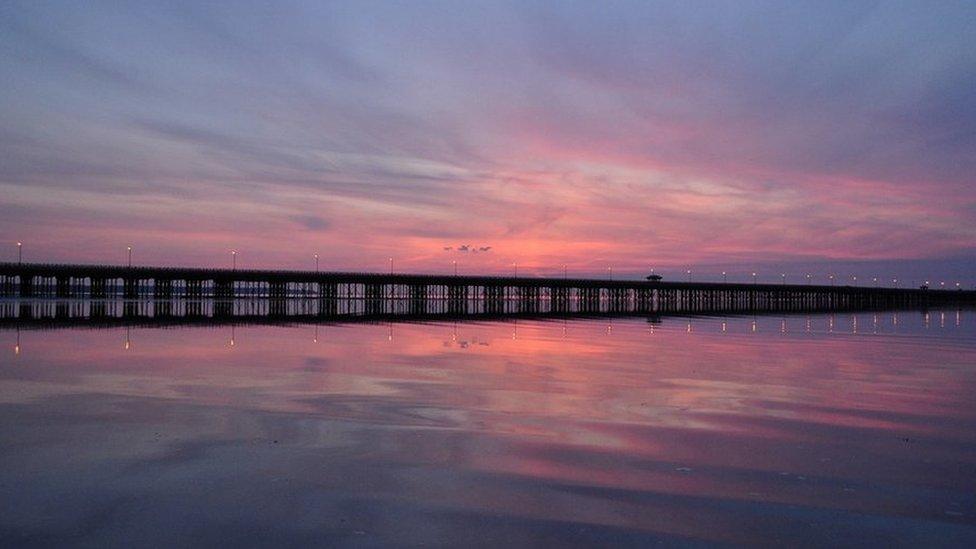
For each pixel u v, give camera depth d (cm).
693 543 754
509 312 8138
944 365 2462
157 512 814
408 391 1706
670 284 12569
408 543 739
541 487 934
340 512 825
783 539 769
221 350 2717
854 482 975
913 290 16212
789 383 1942
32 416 1345
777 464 1063
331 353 2644
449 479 961
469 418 1376
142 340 3156
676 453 1121
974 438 1253
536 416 1405
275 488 907
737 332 4394
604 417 1404
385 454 1086
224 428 1254
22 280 10088
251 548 716
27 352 2562
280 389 1714
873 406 1575
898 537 779
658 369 2231
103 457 1042
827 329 4859
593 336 3850
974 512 859
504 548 732
